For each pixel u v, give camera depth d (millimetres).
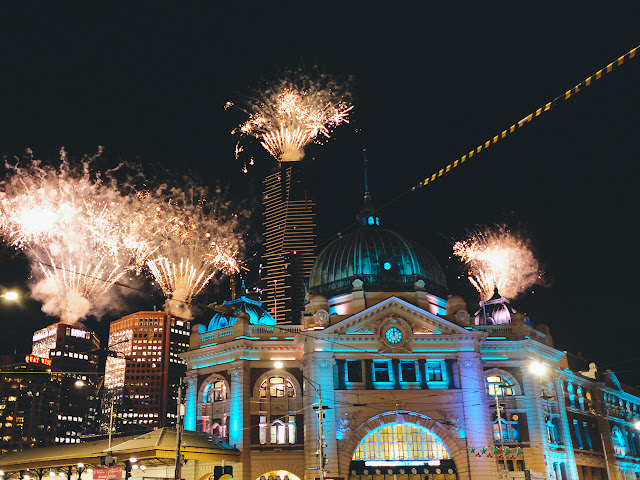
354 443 79562
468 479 78750
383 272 92000
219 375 87250
